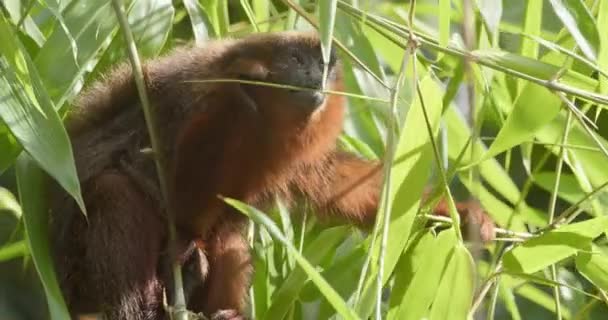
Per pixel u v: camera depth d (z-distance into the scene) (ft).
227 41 24.97
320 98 24.08
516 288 24.95
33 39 22.35
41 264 19.58
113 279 22.91
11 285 22.30
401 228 20.25
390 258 20.17
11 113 18.37
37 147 18.24
